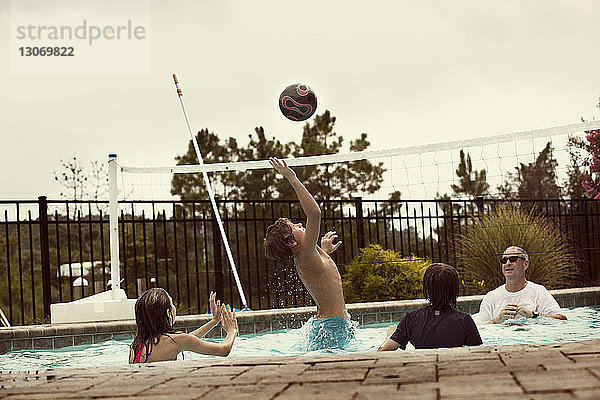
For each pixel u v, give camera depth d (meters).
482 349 2.46
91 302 6.83
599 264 12.27
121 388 2.07
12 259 16.72
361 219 10.50
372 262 9.69
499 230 10.47
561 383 1.68
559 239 10.80
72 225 17.95
